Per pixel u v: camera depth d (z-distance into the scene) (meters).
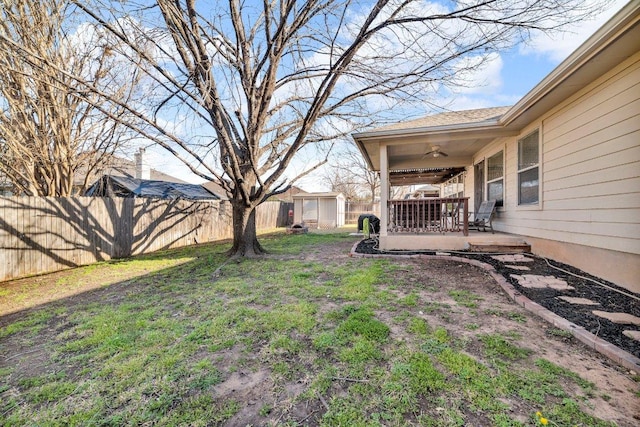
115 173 12.13
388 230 7.39
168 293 3.95
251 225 6.61
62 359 2.26
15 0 5.13
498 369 1.92
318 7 4.46
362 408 1.62
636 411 1.53
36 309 3.52
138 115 4.53
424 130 5.96
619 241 3.52
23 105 5.78
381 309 3.04
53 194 6.75
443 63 4.64
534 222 5.47
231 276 4.75
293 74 5.86
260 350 2.28
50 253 5.96
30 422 1.59
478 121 5.93
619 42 3.06
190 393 1.79
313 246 8.35
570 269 4.30
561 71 3.73
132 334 2.63
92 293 4.16
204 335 2.56
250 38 5.65
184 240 9.69
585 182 4.09
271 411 1.62
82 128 7.25
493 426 1.45
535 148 5.46
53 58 5.93
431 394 1.71
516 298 3.17
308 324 2.71
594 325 2.44
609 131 3.66
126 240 7.64
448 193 13.42
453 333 2.45
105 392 1.82
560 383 1.76
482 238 6.01
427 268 4.81
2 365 2.20
